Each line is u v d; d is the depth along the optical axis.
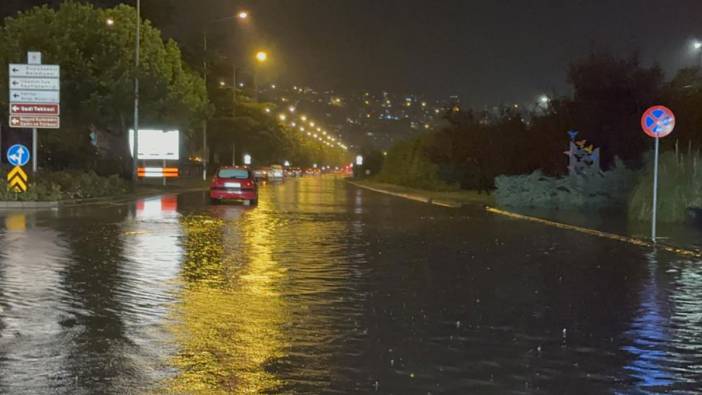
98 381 9.54
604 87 45.84
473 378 9.88
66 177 47.22
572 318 13.69
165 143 67.38
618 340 12.07
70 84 56.28
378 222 34.56
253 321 13.06
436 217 38.34
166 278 17.36
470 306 14.66
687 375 10.12
